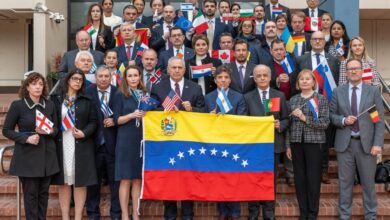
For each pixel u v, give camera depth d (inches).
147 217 247.6
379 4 463.5
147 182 229.5
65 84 229.1
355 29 387.9
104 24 331.6
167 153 232.2
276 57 265.4
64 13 491.8
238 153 233.1
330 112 239.8
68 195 231.9
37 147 216.4
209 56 269.9
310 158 232.4
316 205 233.0
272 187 232.2
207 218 246.8
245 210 248.2
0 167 221.5
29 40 536.1
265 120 232.7
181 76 235.9
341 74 264.7
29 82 216.4
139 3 342.6
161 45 310.3
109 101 239.0
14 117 216.4
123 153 227.0
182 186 231.8
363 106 231.8
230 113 235.0
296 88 253.8
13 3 444.8
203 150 233.0
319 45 266.8
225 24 329.7
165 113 232.4
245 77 254.8
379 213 244.2
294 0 470.0
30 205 218.1
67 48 500.7
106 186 266.1
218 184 232.2
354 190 265.0
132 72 229.0
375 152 229.3
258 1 499.8
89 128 226.5
